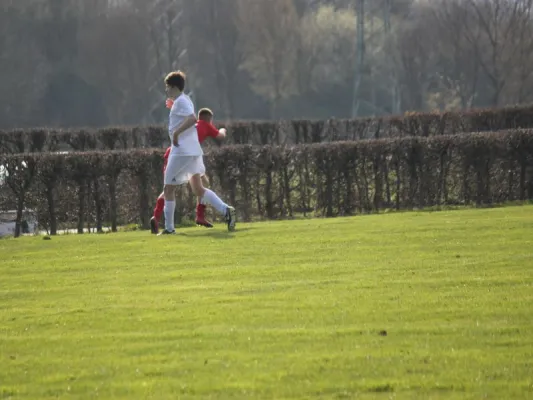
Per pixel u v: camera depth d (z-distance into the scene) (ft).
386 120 391.04
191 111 175.52
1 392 76.84
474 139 234.99
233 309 103.14
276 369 79.77
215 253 146.51
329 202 235.81
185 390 75.20
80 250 158.30
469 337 88.02
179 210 222.28
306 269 127.54
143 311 104.47
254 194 232.32
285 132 384.06
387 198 237.04
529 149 234.38
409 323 94.07
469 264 126.41
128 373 80.43
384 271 123.54
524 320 93.97
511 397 71.20
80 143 363.56
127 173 220.23
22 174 215.92
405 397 71.82
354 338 88.79
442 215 192.65
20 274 136.26
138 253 151.02
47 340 93.20
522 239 146.82
